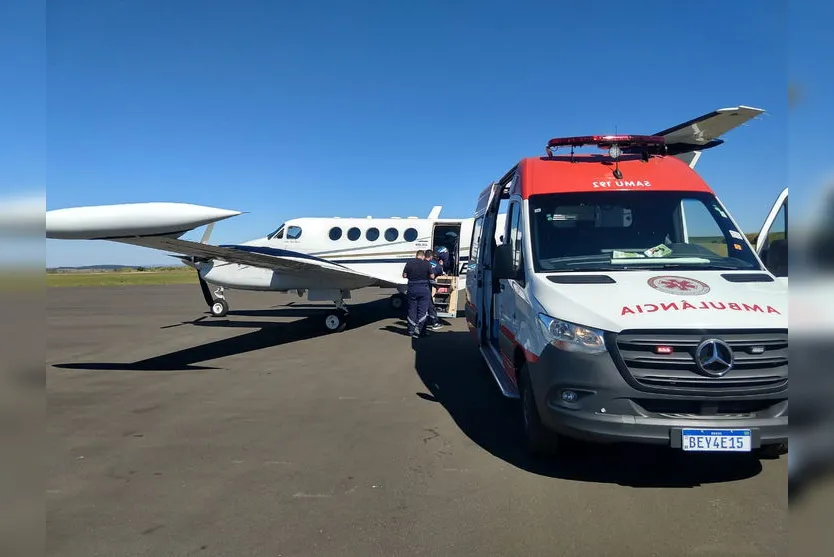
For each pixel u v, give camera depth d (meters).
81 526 3.42
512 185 6.13
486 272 7.28
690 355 3.55
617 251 4.80
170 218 6.42
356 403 6.32
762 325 3.55
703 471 4.16
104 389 7.14
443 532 3.31
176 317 15.73
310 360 9.02
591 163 5.45
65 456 4.67
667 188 5.14
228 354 9.69
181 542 3.23
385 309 17.30
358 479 4.12
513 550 3.10
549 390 3.90
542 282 4.34
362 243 14.90
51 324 14.30
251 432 5.30
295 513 3.58
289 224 15.13
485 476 4.15
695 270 4.45
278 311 17.08
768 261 4.79
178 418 5.79
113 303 21.00
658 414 3.59
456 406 6.14
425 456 4.59
